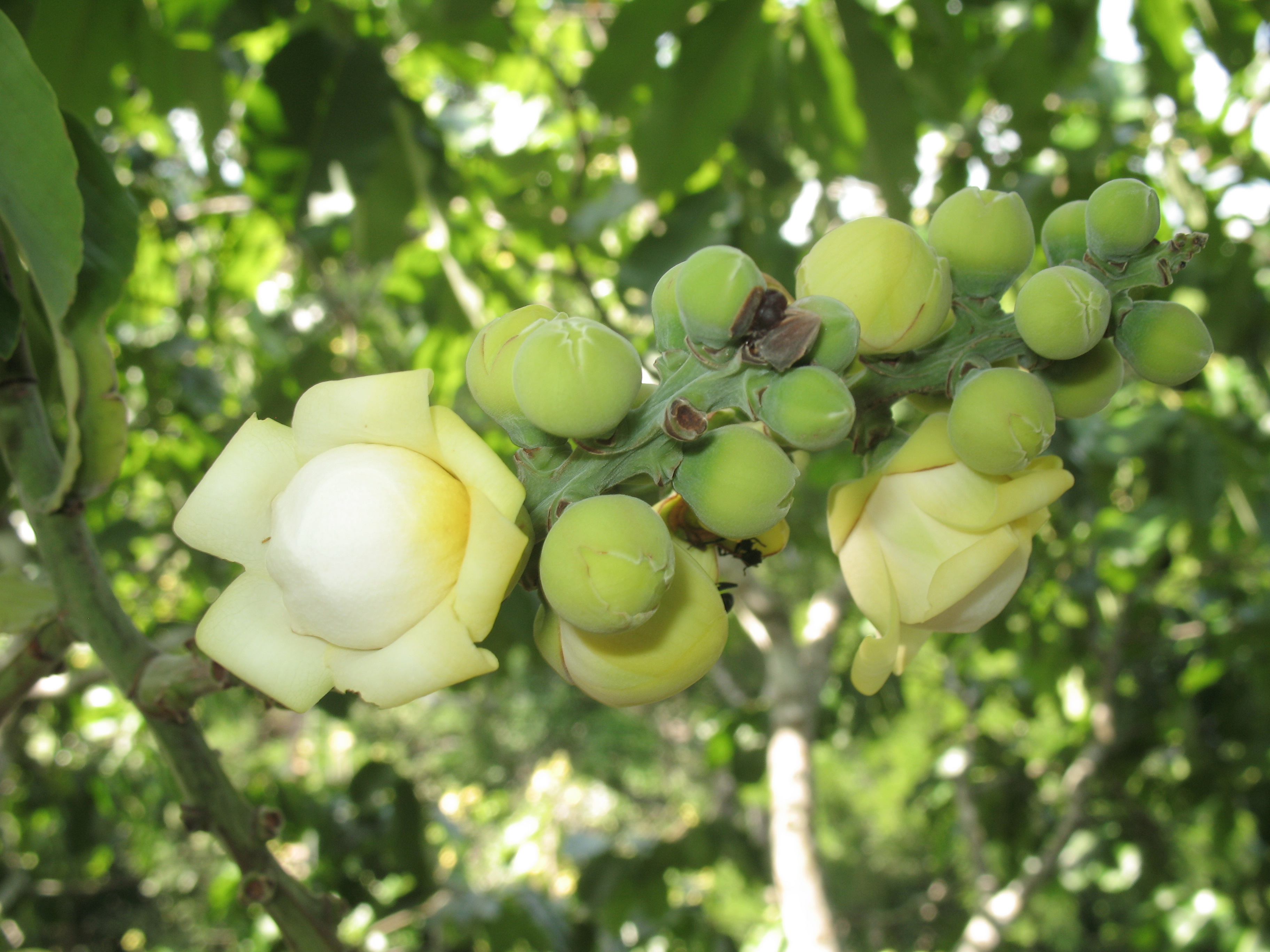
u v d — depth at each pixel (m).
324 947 1.36
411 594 0.89
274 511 0.94
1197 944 5.68
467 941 3.50
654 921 3.88
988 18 3.75
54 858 6.07
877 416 1.25
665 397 1.05
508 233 3.67
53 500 1.28
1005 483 1.15
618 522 0.92
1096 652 5.39
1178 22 2.97
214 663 1.24
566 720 11.28
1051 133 3.57
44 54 2.26
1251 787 5.48
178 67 2.71
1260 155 3.89
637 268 2.92
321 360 3.23
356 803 3.49
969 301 1.21
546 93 4.16
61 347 1.20
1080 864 6.02
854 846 12.79
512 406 1.06
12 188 1.13
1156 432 3.99
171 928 9.44
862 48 2.58
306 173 2.42
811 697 4.31
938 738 6.62
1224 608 5.73
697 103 2.55
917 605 1.18
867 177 2.78
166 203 4.12
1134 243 1.13
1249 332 3.88
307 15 2.71
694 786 12.23
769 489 0.99
